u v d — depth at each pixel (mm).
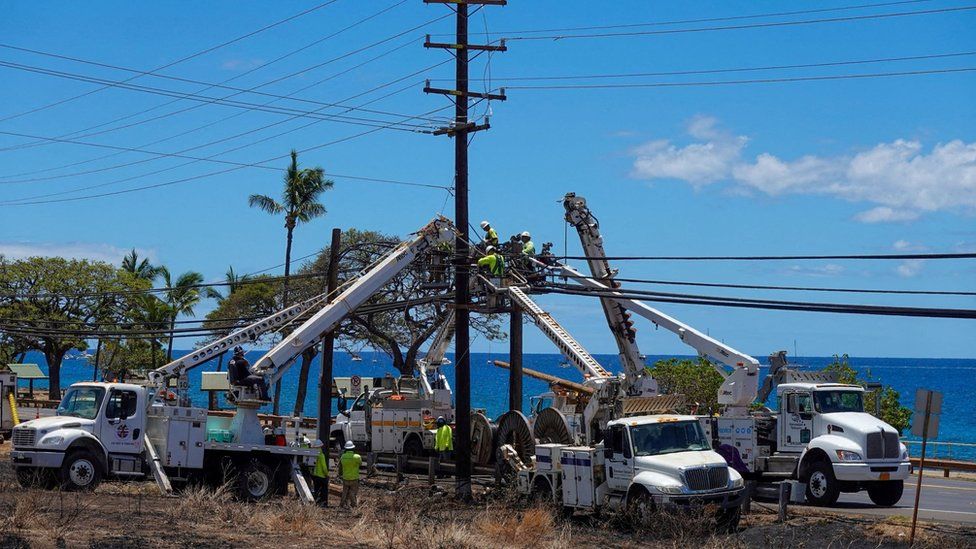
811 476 26203
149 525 18672
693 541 20141
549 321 28297
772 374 29656
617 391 26219
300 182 60438
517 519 23406
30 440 23797
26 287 68375
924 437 19672
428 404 34625
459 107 29188
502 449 27875
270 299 61219
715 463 22078
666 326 28781
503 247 29828
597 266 28625
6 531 16156
